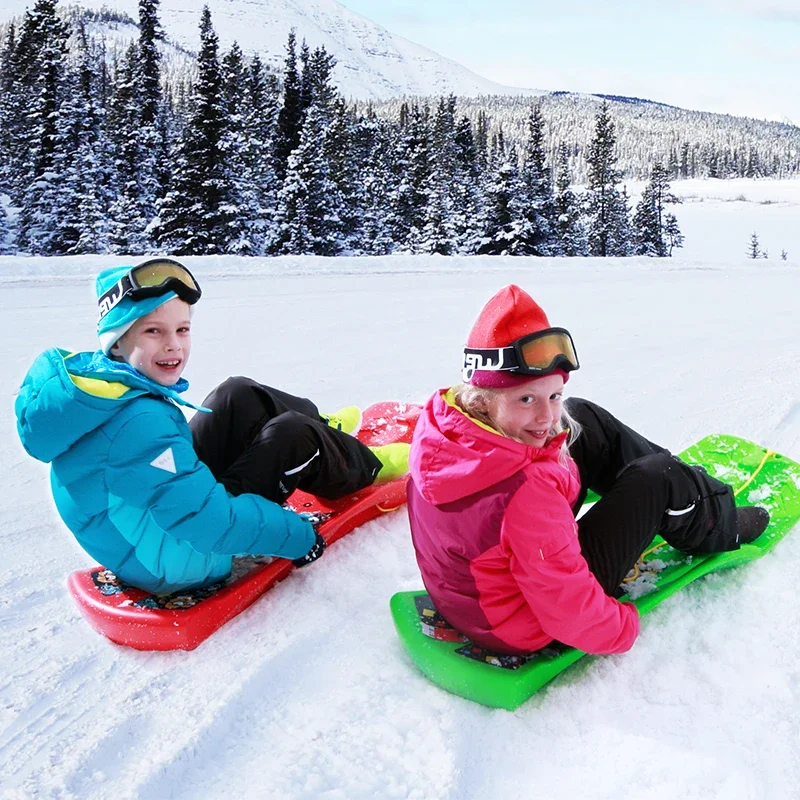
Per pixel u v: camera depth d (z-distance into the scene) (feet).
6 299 27.45
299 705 7.04
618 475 7.63
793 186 496.64
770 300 30.60
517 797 5.96
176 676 7.44
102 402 6.84
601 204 123.34
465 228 94.63
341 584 8.93
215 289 31.91
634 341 21.97
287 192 81.20
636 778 5.96
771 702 6.70
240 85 106.32
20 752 6.49
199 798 6.04
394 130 115.85
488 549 6.50
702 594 8.37
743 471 10.37
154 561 7.73
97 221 77.77
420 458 6.67
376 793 5.95
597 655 7.47
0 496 11.89
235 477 8.48
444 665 7.06
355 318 26.21
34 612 8.70
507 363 6.07
